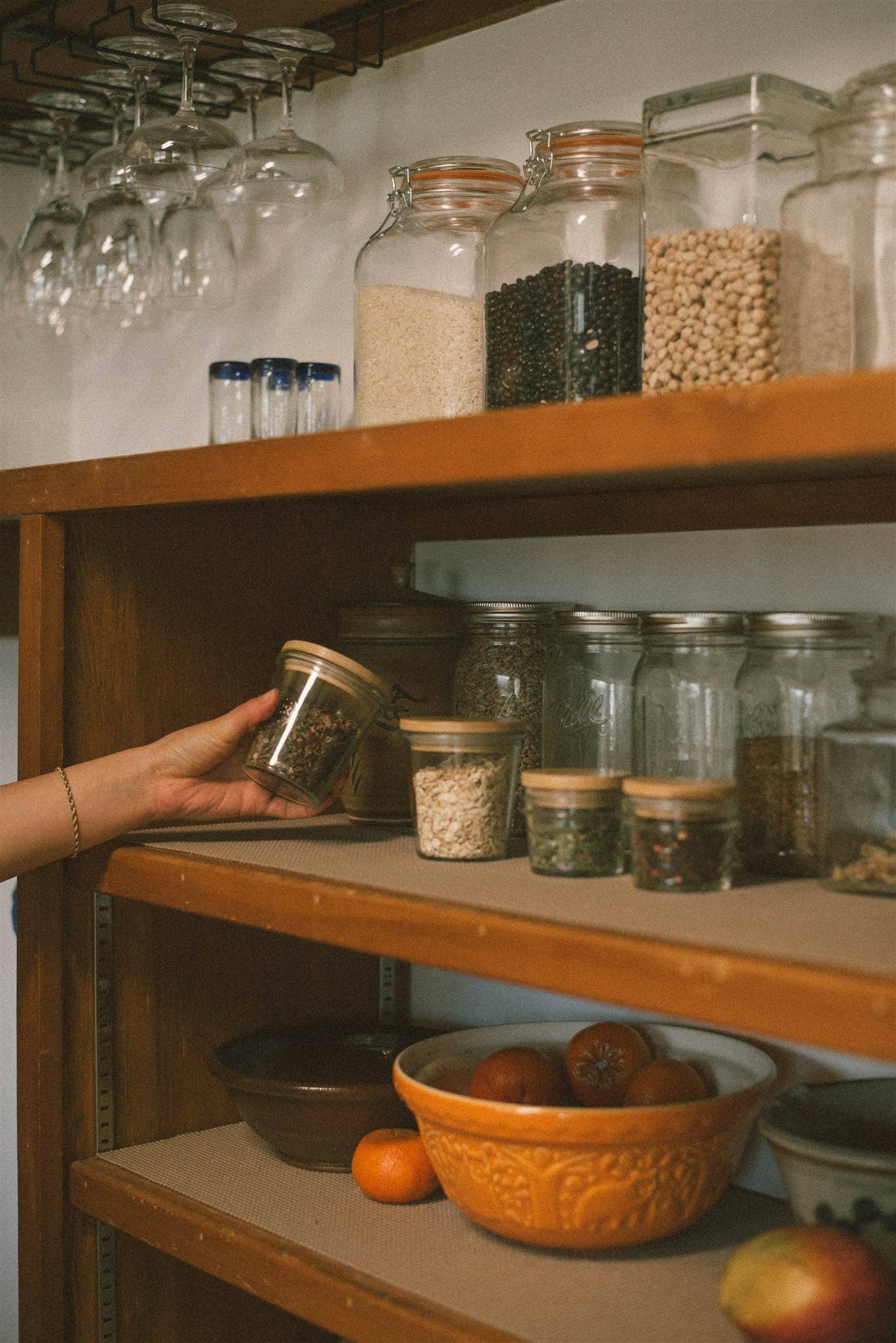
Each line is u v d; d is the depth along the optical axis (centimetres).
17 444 208
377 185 170
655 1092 112
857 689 101
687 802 100
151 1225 125
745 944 82
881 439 73
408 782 136
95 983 140
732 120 104
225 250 165
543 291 119
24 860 125
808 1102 110
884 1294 87
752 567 132
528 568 153
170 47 161
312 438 105
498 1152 105
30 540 136
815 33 125
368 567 162
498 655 132
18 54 173
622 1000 84
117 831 129
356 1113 127
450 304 132
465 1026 159
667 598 140
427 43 162
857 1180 95
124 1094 142
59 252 176
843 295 94
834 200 94
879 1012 72
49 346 212
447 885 105
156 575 144
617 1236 106
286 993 157
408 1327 100
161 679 145
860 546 124
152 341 202
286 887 108
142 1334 143
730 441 79
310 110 179
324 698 123
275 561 154
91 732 139
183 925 147
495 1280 106
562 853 107
